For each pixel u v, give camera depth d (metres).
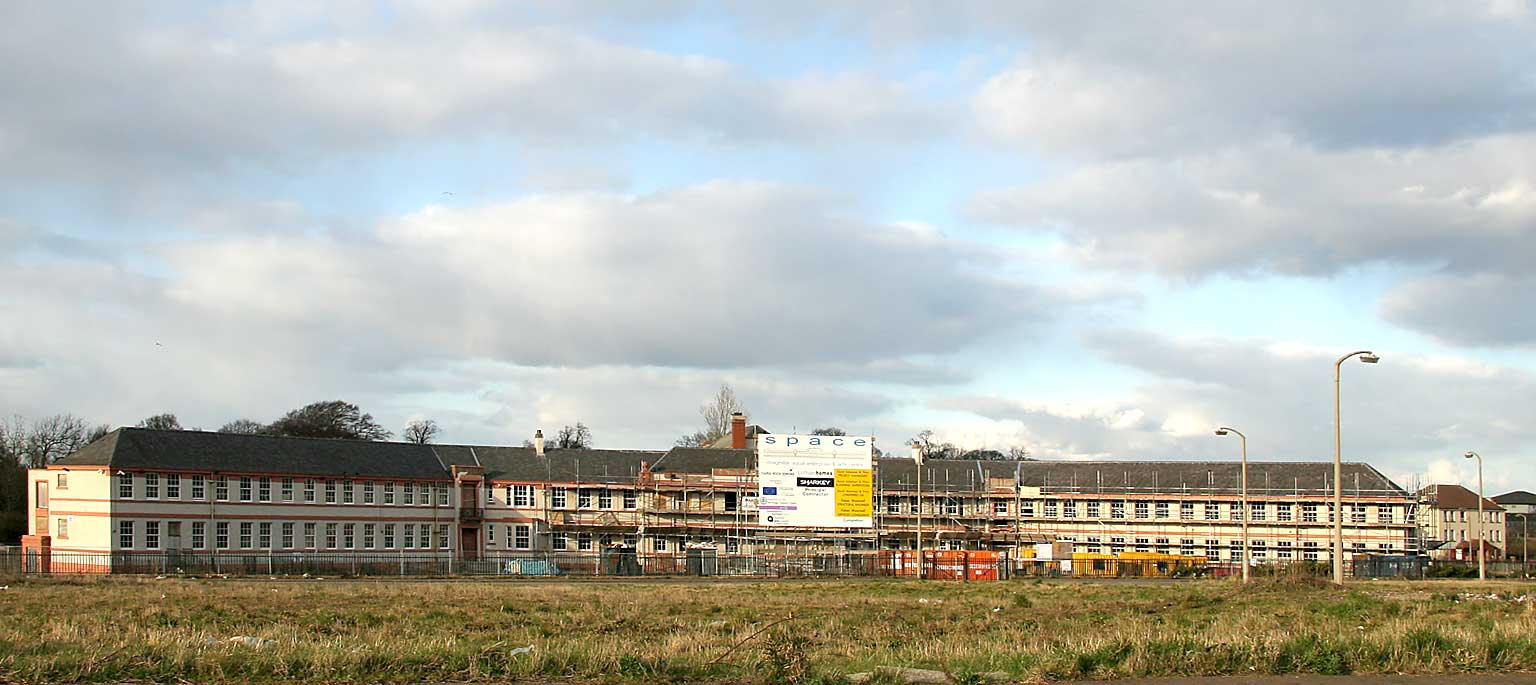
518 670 24.64
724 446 138.25
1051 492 127.19
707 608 49.78
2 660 24.20
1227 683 24.61
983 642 30.73
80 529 96.12
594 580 85.56
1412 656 26.44
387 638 31.02
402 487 111.38
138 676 23.86
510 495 116.81
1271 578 76.44
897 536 122.38
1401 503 125.12
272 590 61.22
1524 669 25.97
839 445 110.50
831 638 34.84
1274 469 129.62
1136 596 60.47
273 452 106.06
